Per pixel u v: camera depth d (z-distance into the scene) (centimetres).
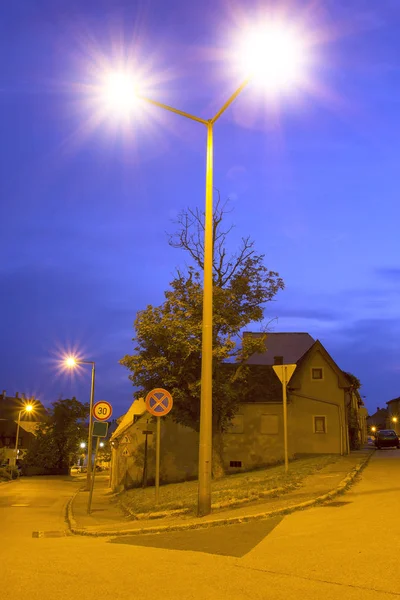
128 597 620
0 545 1081
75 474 7188
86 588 666
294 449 3306
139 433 3341
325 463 2202
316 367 3416
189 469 3300
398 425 9281
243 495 1379
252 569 723
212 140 1373
